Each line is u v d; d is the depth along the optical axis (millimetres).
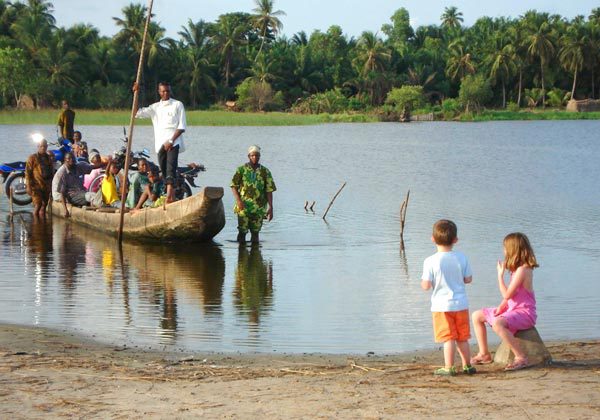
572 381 7586
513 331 8336
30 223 20250
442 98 120875
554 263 15305
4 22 107562
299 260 15633
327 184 29406
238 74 117875
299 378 7965
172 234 17031
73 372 8188
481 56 123125
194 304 12148
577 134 69062
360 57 119062
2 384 7660
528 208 23094
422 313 11648
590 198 25500
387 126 86875
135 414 6730
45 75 96688
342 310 11789
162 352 9547
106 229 18422
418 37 144875
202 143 51969
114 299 12438
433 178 31828
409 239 17969
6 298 12414
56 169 22688
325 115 101562
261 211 17328
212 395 7270
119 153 19578
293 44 130375
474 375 8008
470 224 20094
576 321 11125
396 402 6926
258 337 10359
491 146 52500
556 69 124562
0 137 51938
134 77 105375
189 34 116750
